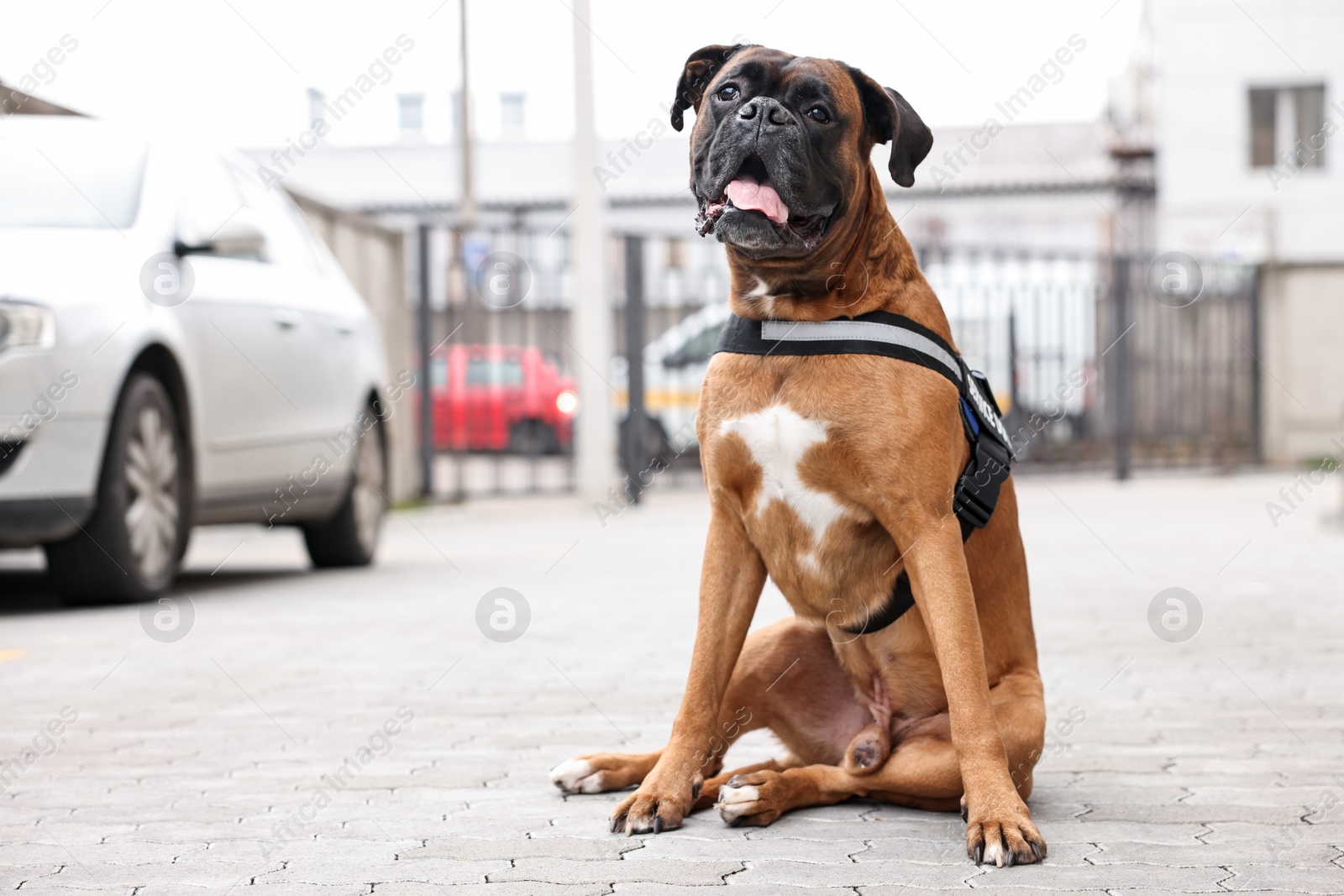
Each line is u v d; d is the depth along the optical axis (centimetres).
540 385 1739
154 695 382
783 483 260
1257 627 496
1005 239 2156
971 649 246
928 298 275
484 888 210
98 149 581
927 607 251
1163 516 970
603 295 1070
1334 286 1507
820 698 285
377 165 2097
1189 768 294
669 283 1769
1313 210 1773
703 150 277
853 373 254
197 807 264
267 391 621
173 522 565
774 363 259
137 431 541
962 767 243
